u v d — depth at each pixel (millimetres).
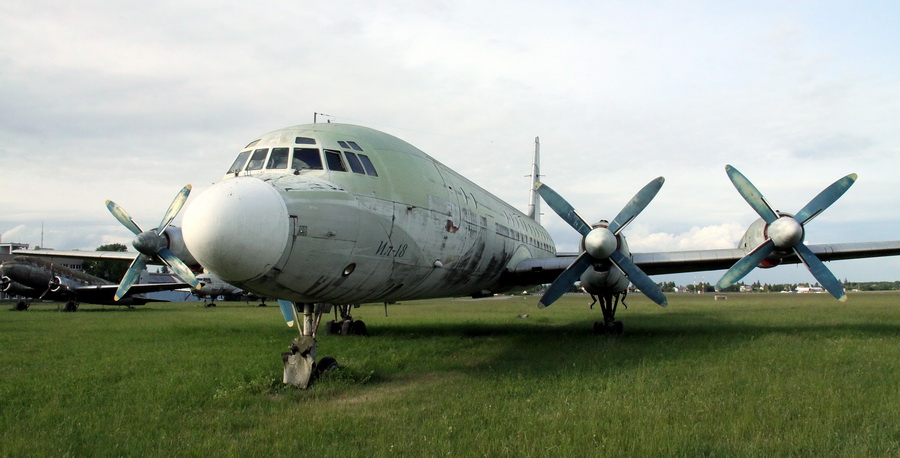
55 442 5379
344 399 7305
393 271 8844
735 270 11250
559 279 11445
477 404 6719
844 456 4684
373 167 8883
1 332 16906
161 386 8047
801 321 18469
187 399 7289
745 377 7879
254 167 8461
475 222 11758
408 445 5172
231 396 7312
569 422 5781
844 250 12281
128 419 6293
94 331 17250
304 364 8031
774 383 7414
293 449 5086
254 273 6461
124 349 12414
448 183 11172
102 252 16344
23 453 5102
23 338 15016
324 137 8672
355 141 9125
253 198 6379
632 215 11336
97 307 41125
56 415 6473
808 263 10906
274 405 6930
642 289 10781
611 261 11102
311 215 6996
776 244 10945
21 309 34250
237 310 35438
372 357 10789
